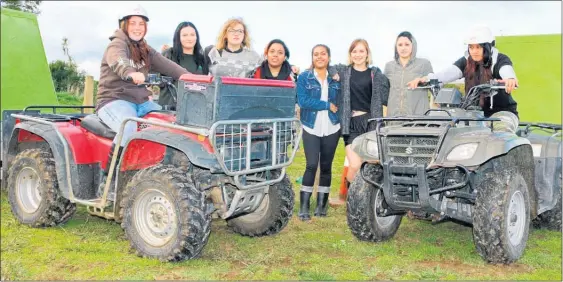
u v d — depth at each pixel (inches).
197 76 164.7
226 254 183.8
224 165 160.7
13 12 306.3
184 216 164.9
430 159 174.2
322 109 231.9
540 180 210.8
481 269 171.9
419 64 244.1
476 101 206.7
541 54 350.0
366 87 243.0
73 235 203.2
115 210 185.8
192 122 167.3
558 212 221.1
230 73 255.8
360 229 197.9
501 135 174.6
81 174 201.5
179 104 169.9
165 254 169.8
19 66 299.9
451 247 198.1
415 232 221.3
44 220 208.7
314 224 229.6
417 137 177.2
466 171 167.0
